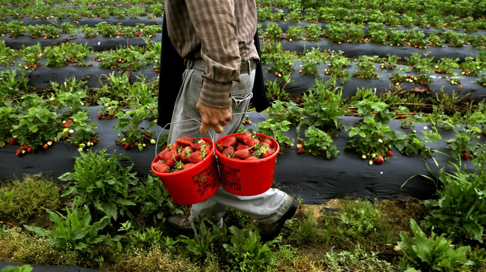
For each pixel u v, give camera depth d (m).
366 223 3.03
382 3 12.35
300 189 3.55
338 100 4.12
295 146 3.77
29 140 3.70
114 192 3.12
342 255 2.77
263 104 2.60
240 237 2.64
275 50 7.08
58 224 2.55
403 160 3.57
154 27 8.77
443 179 3.20
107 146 3.77
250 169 2.05
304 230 2.95
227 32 1.71
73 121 3.77
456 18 11.09
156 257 2.59
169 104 2.49
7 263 2.36
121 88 5.42
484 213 2.89
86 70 6.16
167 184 2.02
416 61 7.09
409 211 3.29
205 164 2.03
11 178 3.60
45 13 11.15
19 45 8.47
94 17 11.42
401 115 5.00
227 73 1.74
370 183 3.51
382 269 2.64
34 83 6.00
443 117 4.21
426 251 2.51
